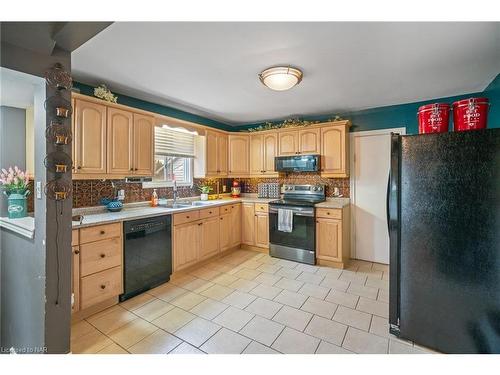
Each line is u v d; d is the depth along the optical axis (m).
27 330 1.67
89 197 2.73
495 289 1.54
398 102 3.39
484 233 1.56
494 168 1.52
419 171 1.74
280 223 3.69
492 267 1.54
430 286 1.72
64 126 1.58
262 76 2.39
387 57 2.10
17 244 1.78
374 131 3.67
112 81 2.64
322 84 2.73
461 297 1.63
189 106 3.59
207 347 1.78
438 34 1.75
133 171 2.81
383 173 3.62
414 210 1.76
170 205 3.56
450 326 1.67
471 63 2.22
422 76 2.51
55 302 1.55
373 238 3.68
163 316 2.19
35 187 1.59
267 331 1.97
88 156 2.40
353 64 2.23
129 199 3.16
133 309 2.30
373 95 3.10
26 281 1.67
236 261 3.62
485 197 1.55
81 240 2.09
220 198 4.46
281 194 4.36
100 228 2.23
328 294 2.61
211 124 4.42
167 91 2.95
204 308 2.32
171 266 2.93
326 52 2.02
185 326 2.04
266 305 2.38
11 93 1.98
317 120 4.13
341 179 3.91
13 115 2.33
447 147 1.65
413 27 1.67
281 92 2.99
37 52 1.46
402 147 1.79
